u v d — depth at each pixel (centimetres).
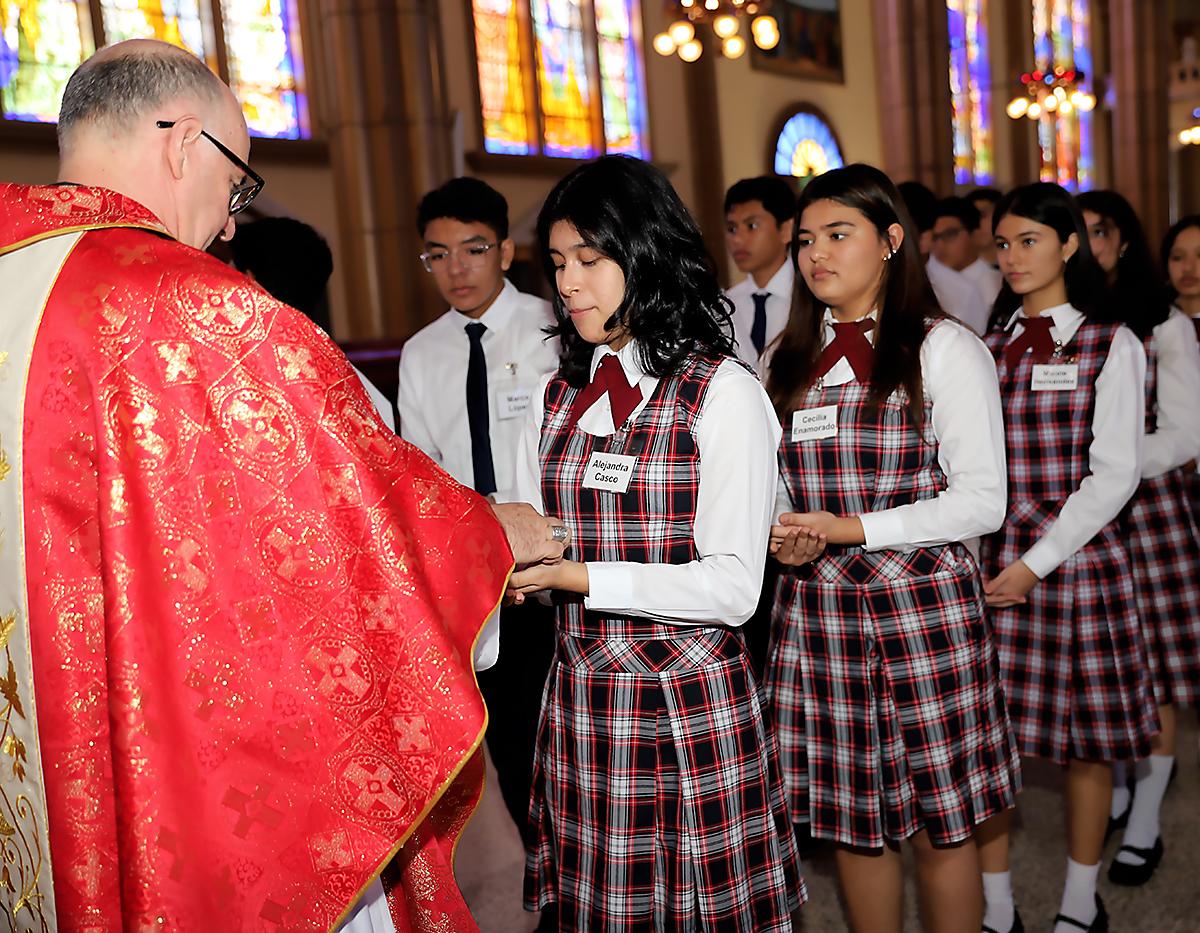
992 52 1528
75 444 101
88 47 720
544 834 158
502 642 248
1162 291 257
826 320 184
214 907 99
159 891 97
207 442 101
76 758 102
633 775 144
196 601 99
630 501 144
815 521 169
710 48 1105
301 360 105
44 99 699
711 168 1118
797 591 180
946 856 180
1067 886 220
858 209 172
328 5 758
